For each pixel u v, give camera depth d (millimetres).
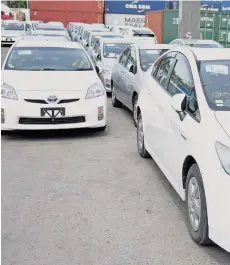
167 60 5719
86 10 35719
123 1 35719
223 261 3514
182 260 3520
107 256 3568
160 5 35781
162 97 5191
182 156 4090
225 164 3346
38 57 8117
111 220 4227
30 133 7539
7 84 7012
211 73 4398
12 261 3479
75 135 7469
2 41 28219
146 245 3754
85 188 5062
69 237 3875
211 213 3389
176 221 4234
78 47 8805
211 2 32625
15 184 5156
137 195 4879
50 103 6867
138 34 23875
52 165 5879
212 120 3752
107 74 11203
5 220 4188
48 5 35406
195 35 15320
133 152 6551
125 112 9633
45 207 4508
